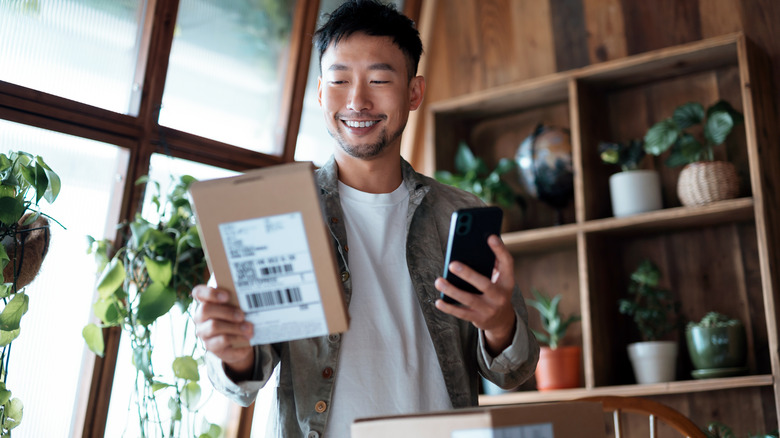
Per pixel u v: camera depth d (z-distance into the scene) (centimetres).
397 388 136
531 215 336
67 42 253
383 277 145
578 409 110
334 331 113
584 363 312
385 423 105
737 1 297
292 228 111
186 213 245
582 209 295
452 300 127
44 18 247
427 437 101
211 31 293
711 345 267
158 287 228
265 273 113
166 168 277
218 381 129
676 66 299
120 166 264
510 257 123
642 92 317
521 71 343
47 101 242
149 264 229
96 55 260
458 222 120
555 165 312
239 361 126
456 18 363
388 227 150
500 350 133
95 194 259
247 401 132
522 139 344
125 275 232
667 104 311
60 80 251
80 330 255
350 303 141
